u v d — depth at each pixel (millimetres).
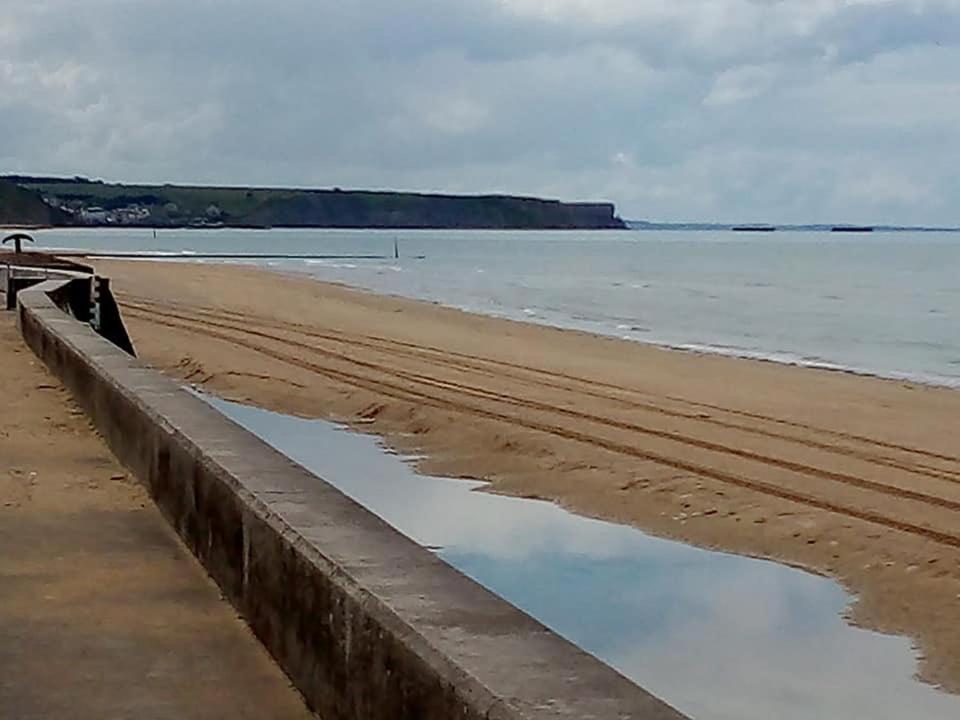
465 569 11500
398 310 40906
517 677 3027
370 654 3676
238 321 34406
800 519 13438
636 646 9570
